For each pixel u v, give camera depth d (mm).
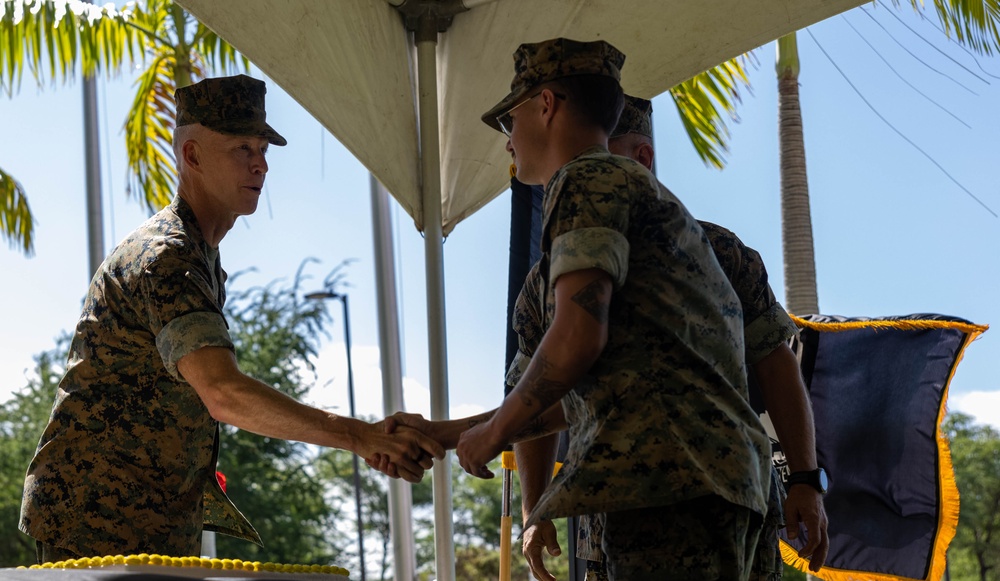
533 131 2463
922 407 4176
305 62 4559
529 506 2998
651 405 2174
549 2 4852
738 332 2359
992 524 25578
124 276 2893
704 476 2127
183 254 2877
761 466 2244
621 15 4762
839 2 4543
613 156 2344
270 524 19828
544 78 2447
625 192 2240
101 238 11500
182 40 9211
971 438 26844
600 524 2621
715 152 8188
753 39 4676
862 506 4234
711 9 4660
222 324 2820
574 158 2412
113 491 2863
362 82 4773
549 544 3047
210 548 7090
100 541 2838
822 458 4316
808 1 4559
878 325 4309
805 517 2812
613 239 2168
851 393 4312
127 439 2891
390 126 4910
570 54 2455
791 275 11047
